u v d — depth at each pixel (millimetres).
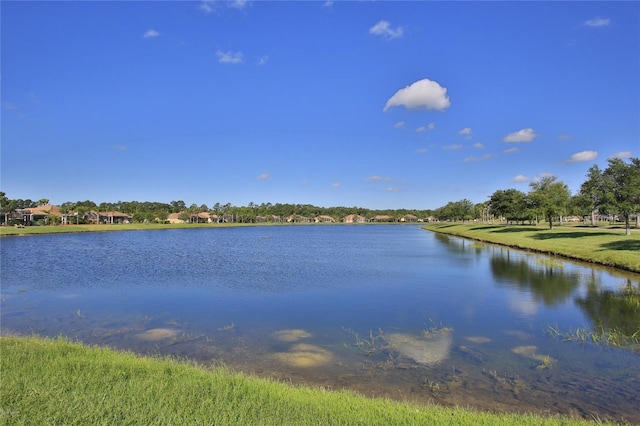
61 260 37938
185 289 22984
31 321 16109
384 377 10414
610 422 7699
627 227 44219
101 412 6062
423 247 53906
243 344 13195
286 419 6227
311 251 48812
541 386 9859
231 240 73062
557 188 63875
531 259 36375
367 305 18828
